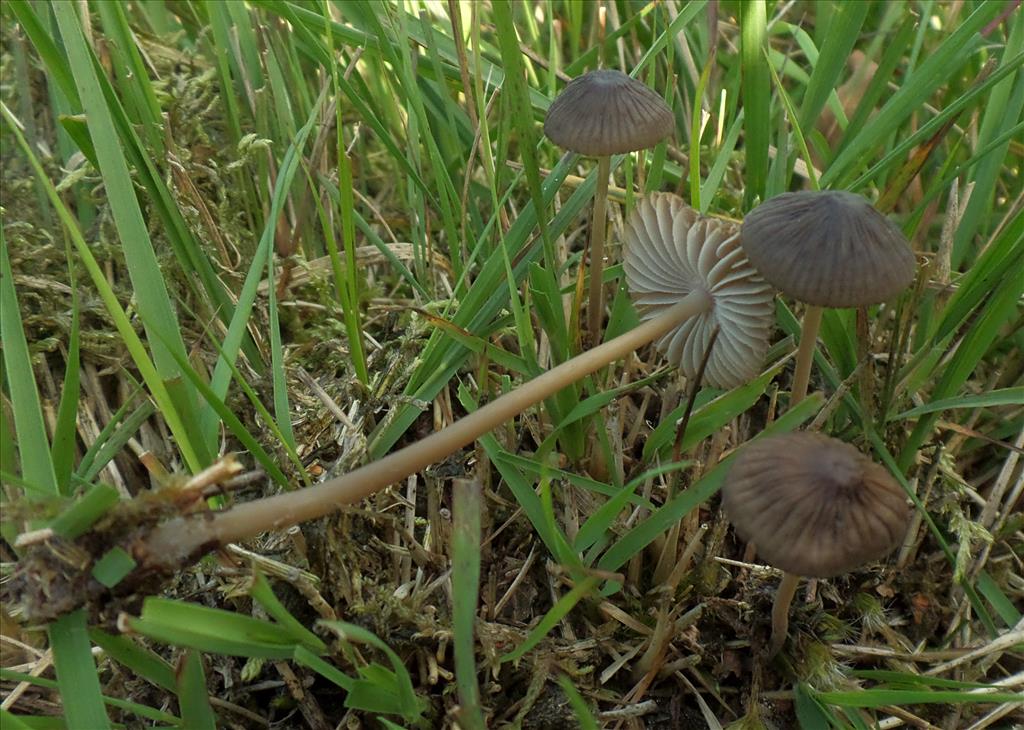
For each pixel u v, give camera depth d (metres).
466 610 0.11
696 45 0.23
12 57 0.22
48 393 0.18
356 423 0.16
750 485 0.11
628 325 0.17
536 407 0.17
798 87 0.23
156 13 0.23
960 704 0.14
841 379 0.16
